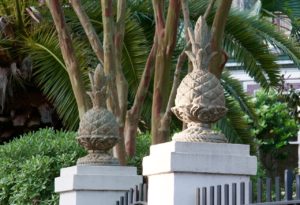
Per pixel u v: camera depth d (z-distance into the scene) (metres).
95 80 7.75
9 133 13.28
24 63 12.82
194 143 5.91
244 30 13.15
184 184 5.84
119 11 9.77
